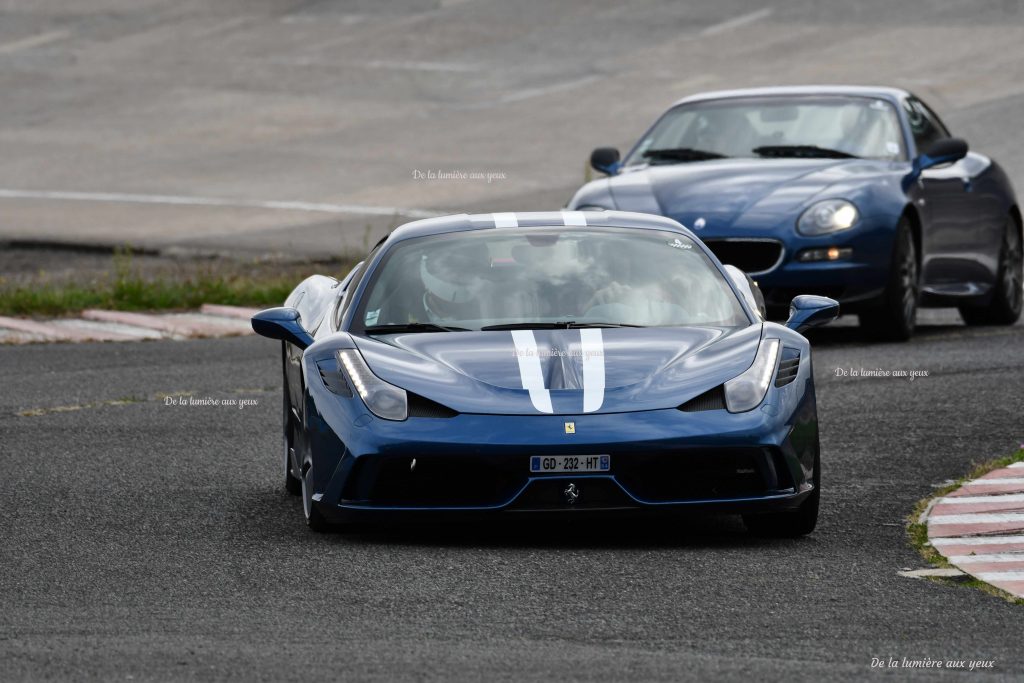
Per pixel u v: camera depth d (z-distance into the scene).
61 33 152.12
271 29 147.50
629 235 25.95
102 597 18.66
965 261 45.06
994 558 20.56
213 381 37.41
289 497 25.00
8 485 25.81
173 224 77.69
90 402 34.50
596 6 144.00
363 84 122.62
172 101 121.06
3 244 72.06
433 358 22.44
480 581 19.38
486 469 21.20
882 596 18.67
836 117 44.25
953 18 124.56
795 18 131.25
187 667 15.56
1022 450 27.81
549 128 101.62
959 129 86.25
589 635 16.94
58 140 109.19
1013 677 15.38
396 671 15.41
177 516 23.47
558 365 22.16
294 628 17.19
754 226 39.69
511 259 25.11
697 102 45.88
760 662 15.81
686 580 19.45
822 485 25.64
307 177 91.38
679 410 21.41
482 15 144.88
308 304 27.20
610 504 21.23
